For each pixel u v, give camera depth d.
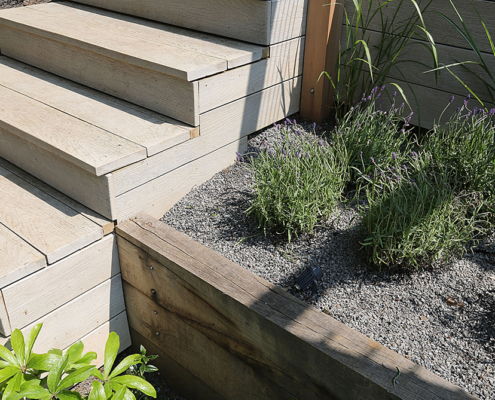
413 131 2.85
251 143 2.77
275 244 2.14
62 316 2.13
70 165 2.20
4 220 2.15
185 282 1.99
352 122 2.59
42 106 2.58
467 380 1.55
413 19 2.62
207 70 2.30
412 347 1.67
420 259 1.95
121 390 1.61
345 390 1.57
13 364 1.63
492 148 2.20
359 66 2.77
